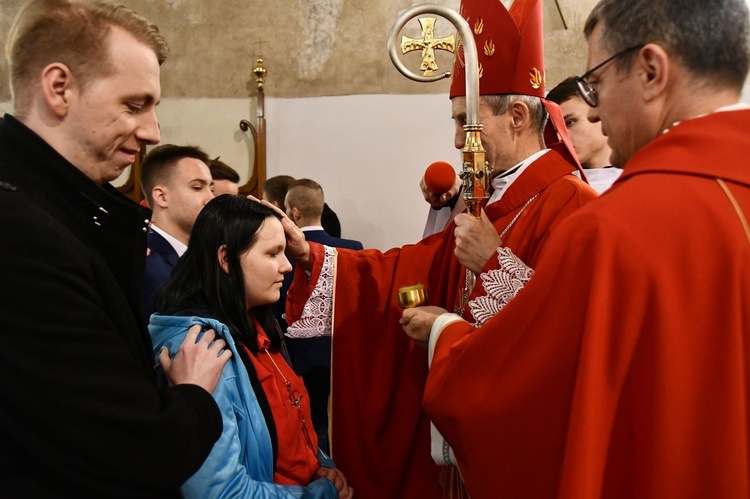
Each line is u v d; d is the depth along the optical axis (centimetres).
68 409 92
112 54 103
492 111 175
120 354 99
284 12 480
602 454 97
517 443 110
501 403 110
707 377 94
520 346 109
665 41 104
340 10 475
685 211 98
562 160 174
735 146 100
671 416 93
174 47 491
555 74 448
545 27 450
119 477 97
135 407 97
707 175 99
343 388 193
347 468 190
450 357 122
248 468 134
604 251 99
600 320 97
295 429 153
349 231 475
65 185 101
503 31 171
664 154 104
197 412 108
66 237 97
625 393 99
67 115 103
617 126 114
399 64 160
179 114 491
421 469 185
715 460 92
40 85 101
